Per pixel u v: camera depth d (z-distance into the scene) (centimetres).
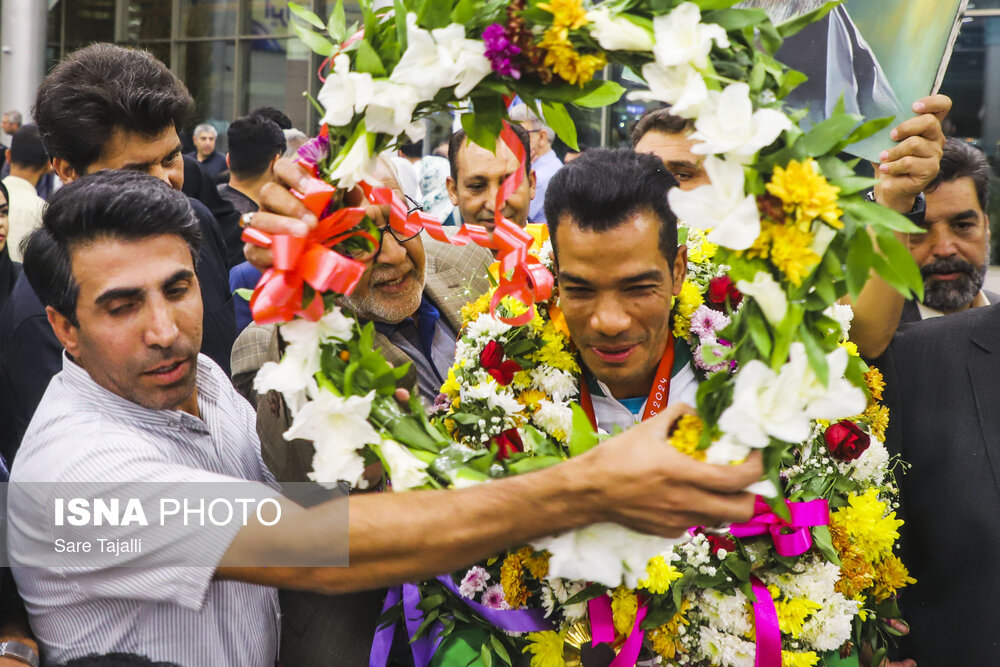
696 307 208
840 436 195
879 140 221
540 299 196
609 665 186
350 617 217
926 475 225
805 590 190
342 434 164
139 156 249
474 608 193
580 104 166
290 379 161
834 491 202
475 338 209
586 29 155
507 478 158
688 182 276
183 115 257
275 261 159
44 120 248
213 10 972
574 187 182
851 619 196
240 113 967
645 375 201
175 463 179
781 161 146
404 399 179
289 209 165
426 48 158
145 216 172
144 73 251
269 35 941
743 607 189
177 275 175
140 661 168
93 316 172
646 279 183
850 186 146
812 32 246
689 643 190
